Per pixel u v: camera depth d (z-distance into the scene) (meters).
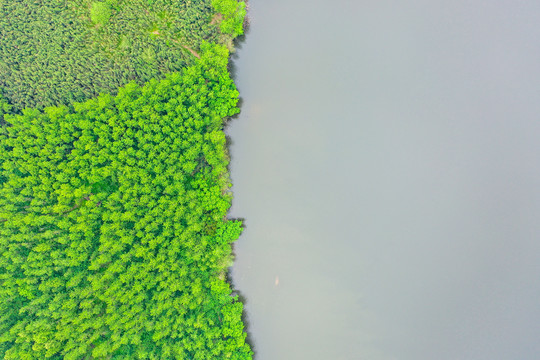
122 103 54.31
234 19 58.34
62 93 56.94
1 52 56.94
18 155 53.78
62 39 57.31
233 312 55.81
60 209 54.09
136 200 53.94
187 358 52.91
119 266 52.88
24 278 52.69
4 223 52.59
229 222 57.69
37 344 50.28
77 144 54.06
